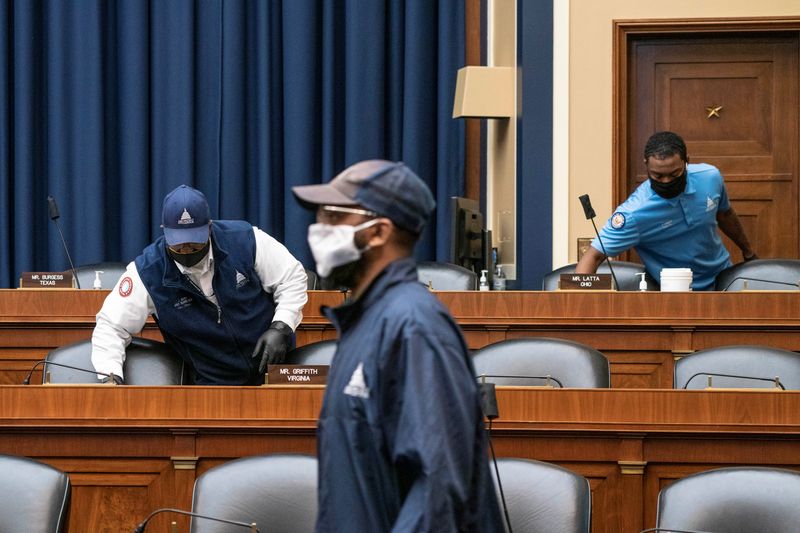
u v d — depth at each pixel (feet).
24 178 32.91
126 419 14.92
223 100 32.99
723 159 30.81
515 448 14.80
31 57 33.01
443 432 7.80
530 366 16.49
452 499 7.70
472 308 20.85
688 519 11.78
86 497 15.02
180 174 32.91
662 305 20.42
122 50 32.96
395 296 8.34
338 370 8.40
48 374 16.78
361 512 8.13
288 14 32.86
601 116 29.86
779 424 14.42
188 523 14.83
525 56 29.71
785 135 30.68
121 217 33.04
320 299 21.02
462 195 32.86
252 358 17.92
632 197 22.27
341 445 8.24
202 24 33.14
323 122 32.99
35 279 21.42
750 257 23.44
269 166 32.99
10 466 12.21
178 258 17.02
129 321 17.34
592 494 14.69
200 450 14.97
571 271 23.25
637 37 30.58
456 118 31.91
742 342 20.27
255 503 11.97
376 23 32.86
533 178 29.58
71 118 32.91
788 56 30.60
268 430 14.92
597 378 16.28
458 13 32.81
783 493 11.66
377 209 8.45
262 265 17.88
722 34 30.42
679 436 14.55
